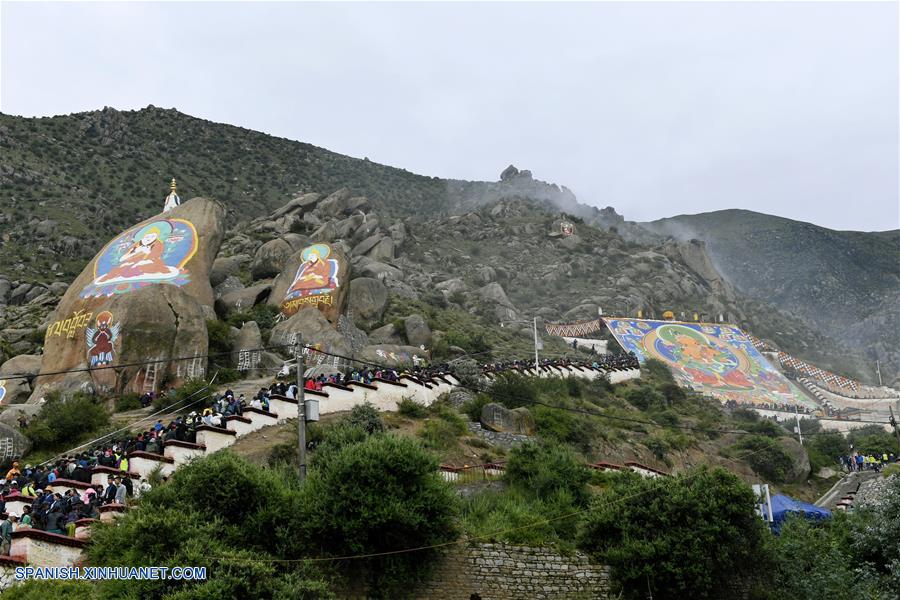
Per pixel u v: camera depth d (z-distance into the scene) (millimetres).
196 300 58562
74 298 61094
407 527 29188
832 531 37625
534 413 54562
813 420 84875
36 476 33875
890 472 54156
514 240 157500
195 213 68938
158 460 35000
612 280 144250
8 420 48344
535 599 30656
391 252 124312
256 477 28844
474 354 81125
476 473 39375
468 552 30641
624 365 86750
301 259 73438
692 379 100000
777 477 60219
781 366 113250
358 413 44281
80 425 46094
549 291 137625
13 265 111812
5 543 26156
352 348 65625
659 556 31797
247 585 24641
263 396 45062
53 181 153500
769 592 32812
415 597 29250
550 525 33562
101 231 136500
